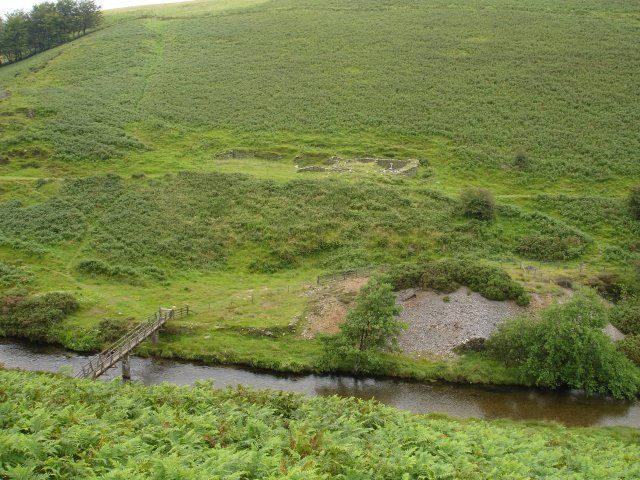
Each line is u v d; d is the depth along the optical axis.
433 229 51.59
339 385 33.34
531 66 87.25
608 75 82.69
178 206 55.56
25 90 83.25
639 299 41.81
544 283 41.84
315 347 36.62
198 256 49.22
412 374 34.47
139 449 13.26
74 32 116.56
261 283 45.72
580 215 54.59
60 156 64.75
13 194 56.84
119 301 42.25
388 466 14.24
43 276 45.50
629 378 33.41
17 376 21.03
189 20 121.06
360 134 72.44
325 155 67.44
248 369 35.12
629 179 60.66
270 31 109.44
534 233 51.94
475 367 34.94
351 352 33.84
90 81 89.25
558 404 32.00
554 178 61.25
